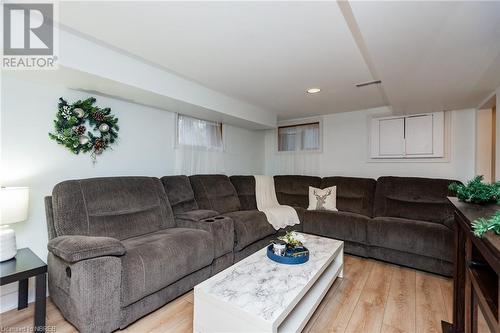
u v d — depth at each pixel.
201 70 2.39
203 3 1.39
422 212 2.99
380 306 1.98
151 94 2.37
